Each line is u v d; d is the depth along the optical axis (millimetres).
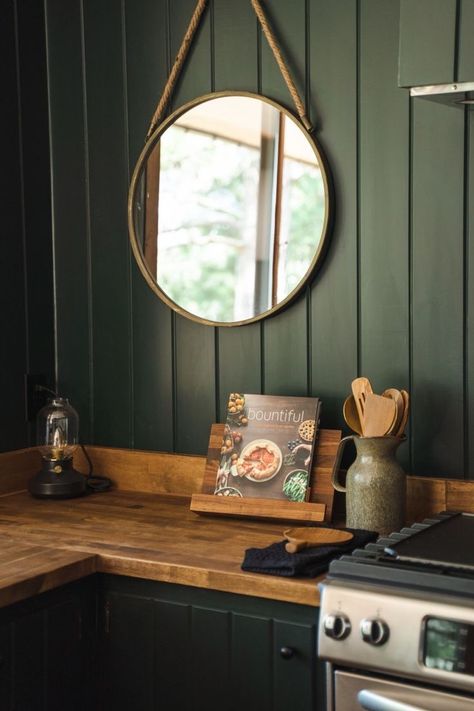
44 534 2232
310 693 1896
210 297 2588
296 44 2451
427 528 1971
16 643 1933
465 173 2260
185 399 2680
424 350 2330
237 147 2531
